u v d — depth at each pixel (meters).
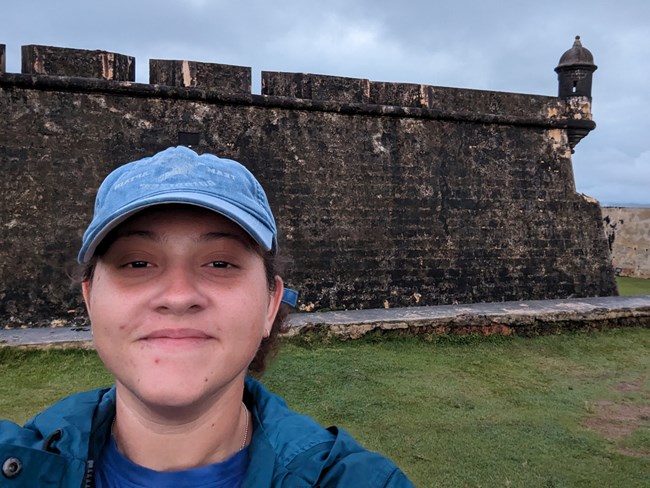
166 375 0.89
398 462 3.38
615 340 6.70
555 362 5.87
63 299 6.24
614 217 15.44
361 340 6.10
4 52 6.18
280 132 7.28
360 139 7.67
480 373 5.38
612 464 3.51
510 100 8.47
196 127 6.88
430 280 7.86
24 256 6.15
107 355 0.94
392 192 7.78
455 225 8.07
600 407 4.62
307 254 7.29
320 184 7.43
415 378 5.08
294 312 6.98
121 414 0.99
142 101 6.68
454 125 8.18
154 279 0.93
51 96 6.34
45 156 6.29
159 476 0.94
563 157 8.84
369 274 7.56
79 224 6.37
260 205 1.04
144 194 0.93
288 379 4.79
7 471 0.92
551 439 3.85
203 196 0.93
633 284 12.92
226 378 0.94
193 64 6.87
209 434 0.96
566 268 8.64
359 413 4.17
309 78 7.43
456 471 3.29
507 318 6.66
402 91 7.88
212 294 0.93
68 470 0.95
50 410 1.08
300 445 1.01
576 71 8.84
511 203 8.42
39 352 5.02
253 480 0.95
